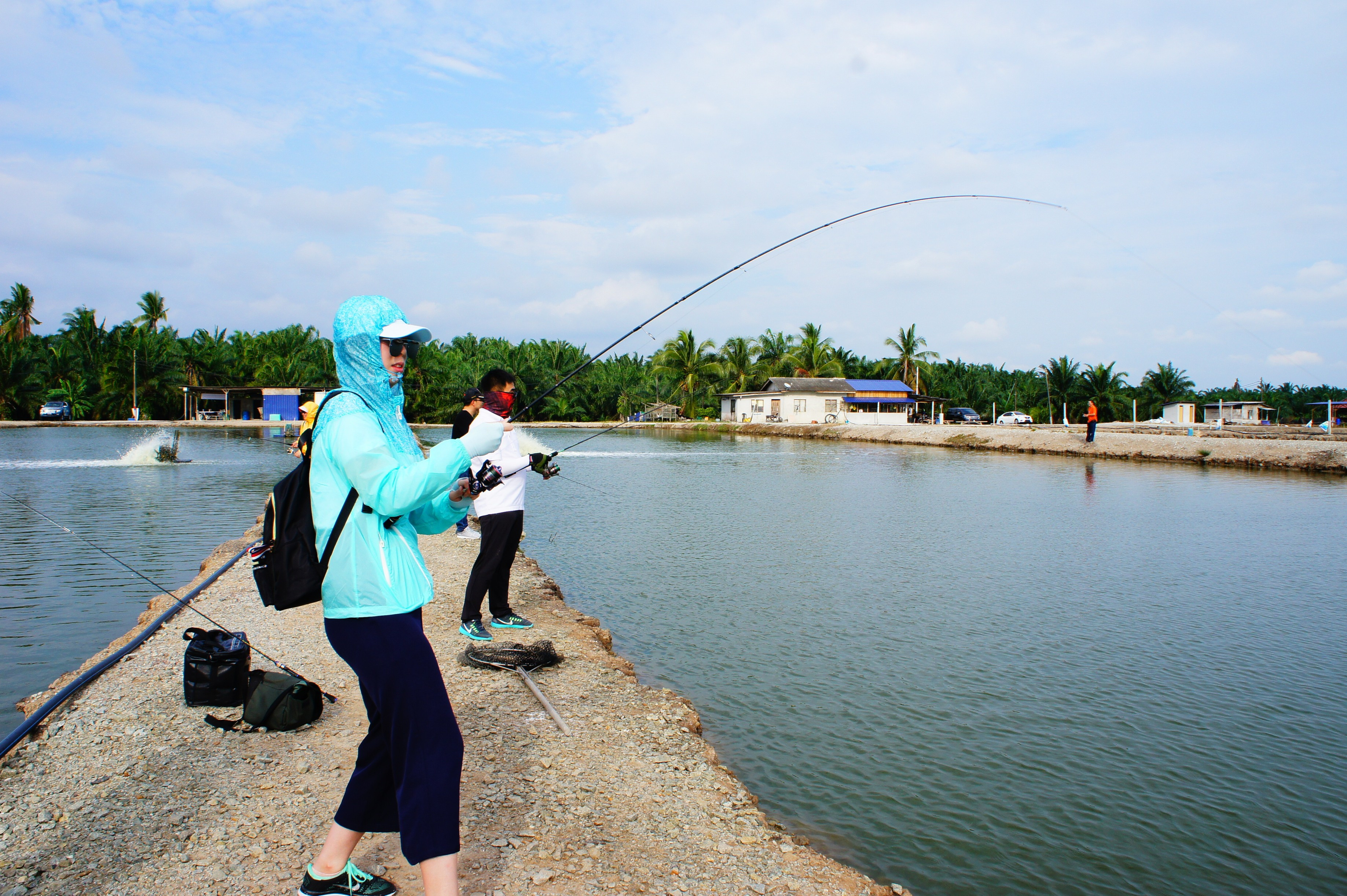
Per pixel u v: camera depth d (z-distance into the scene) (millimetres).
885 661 6352
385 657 2086
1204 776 4598
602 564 9844
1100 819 4133
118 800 3086
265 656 4246
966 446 38125
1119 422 67000
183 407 64500
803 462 29188
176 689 4297
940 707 5473
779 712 5316
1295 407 70250
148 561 9312
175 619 5734
